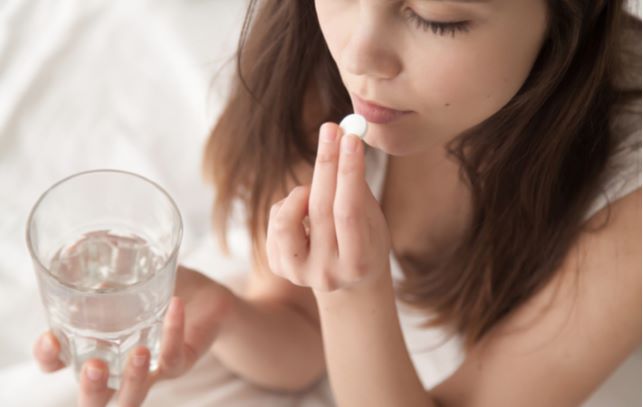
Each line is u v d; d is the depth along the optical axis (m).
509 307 1.01
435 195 1.06
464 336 1.05
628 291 0.96
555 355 0.98
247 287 1.17
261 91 1.04
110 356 0.88
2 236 1.20
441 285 1.05
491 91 0.82
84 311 0.83
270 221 0.85
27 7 1.38
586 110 0.90
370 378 0.92
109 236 0.87
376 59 0.80
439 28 0.79
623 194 0.95
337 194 0.80
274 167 1.08
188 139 1.29
